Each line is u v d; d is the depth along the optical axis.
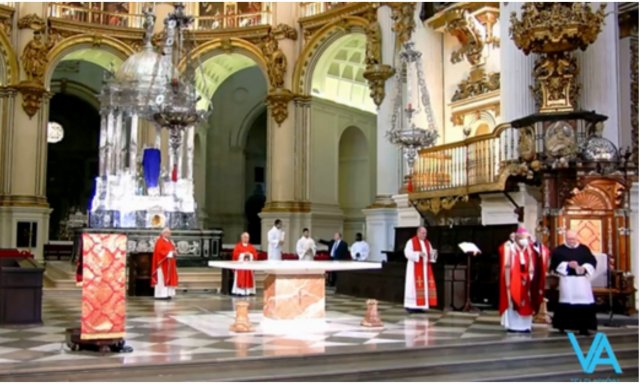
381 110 20.61
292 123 24.41
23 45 23.70
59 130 33.16
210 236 20.19
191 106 17.48
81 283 8.41
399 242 17.25
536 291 9.94
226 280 16.34
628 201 11.98
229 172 32.22
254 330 10.07
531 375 7.98
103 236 8.20
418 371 7.87
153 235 19.66
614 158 11.67
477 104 17.45
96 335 8.06
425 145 15.95
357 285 16.11
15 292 10.60
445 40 18.83
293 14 24.77
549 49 12.55
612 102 13.30
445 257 14.73
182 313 12.30
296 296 10.55
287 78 24.50
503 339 9.16
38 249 23.44
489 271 13.66
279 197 24.12
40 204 23.62
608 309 11.67
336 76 27.02
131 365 7.26
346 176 29.55
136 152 22.38
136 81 21.47
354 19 22.50
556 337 9.34
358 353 8.14
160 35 24.97
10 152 23.33
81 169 33.41
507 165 12.84
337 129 26.95
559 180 12.11
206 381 7.17
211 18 25.47
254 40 24.88
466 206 16.14
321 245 24.17
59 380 7.01
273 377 7.28
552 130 12.31
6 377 6.83
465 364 8.12
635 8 14.48
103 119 22.30
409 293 12.59
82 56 26.50
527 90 13.68
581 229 12.14
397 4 19.91
